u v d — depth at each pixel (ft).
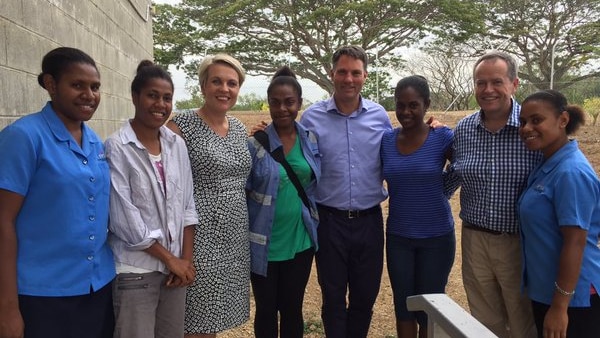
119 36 24.81
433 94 103.19
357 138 11.73
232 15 79.51
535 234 8.97
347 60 11.42
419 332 11.78
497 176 9.93
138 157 8.59
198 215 9.70
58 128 7.53
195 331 9.83
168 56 83.71
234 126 10.43
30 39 12.69
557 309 8.52
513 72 9.96
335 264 11.76
